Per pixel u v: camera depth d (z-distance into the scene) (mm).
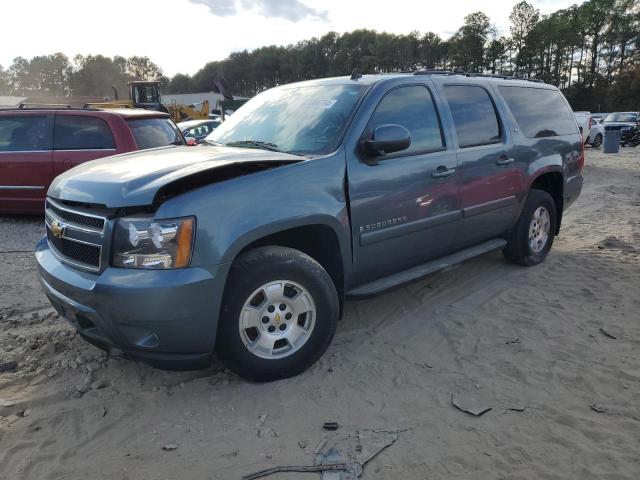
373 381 3389
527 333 4059
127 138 7570
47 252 3488
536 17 86750
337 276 3658
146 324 2834
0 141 7711
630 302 4609
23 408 3127
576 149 5973
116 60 124500
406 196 3920
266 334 3227
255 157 3355
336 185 3477
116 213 2912
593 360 3627
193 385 3363
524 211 5316
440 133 4305
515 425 2926
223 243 2930
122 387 3357
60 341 3936
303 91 4363
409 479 2521
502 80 5230
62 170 7574
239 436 2852
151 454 2723
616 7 82312
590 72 84438
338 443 2779
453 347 3859
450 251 4617
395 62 90688
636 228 7473
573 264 5723
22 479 2562
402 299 4801
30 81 126125
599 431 2863
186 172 2986
